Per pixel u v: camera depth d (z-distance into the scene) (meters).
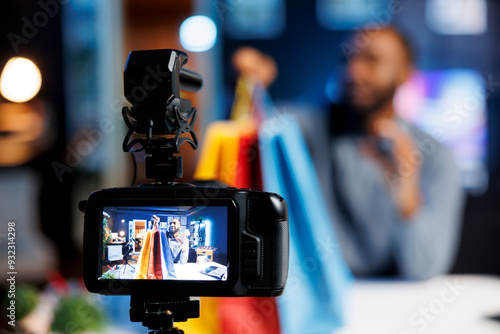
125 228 1.15
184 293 1.12
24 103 4.48
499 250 4.11
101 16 4.36
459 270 4.15
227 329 2.77
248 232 1.12
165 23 4.35
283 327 2.85
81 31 4.43
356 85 4.11
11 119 4.50
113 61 4.39
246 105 4.09
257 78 4.15
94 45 4.43
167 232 1.14
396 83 4.12
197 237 1.13
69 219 4.56
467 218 4.14
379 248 4.13
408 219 4.07
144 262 1.14
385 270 4.17
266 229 1.12
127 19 4.37
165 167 1.17
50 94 4.49
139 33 4.37
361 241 4.13
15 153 4.53
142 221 1.15
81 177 4.55
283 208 1.13
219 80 4.18
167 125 1.14
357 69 4.12
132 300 1.16
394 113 4.12
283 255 1.13
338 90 4.14
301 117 4.11
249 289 1.12
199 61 4.20
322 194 4.10
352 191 4.10
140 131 1.15
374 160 4.11
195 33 4.20
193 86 1.24
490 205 4.12
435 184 4.10
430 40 4.12
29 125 4.52
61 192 4.56
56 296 3.15
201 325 2.75
